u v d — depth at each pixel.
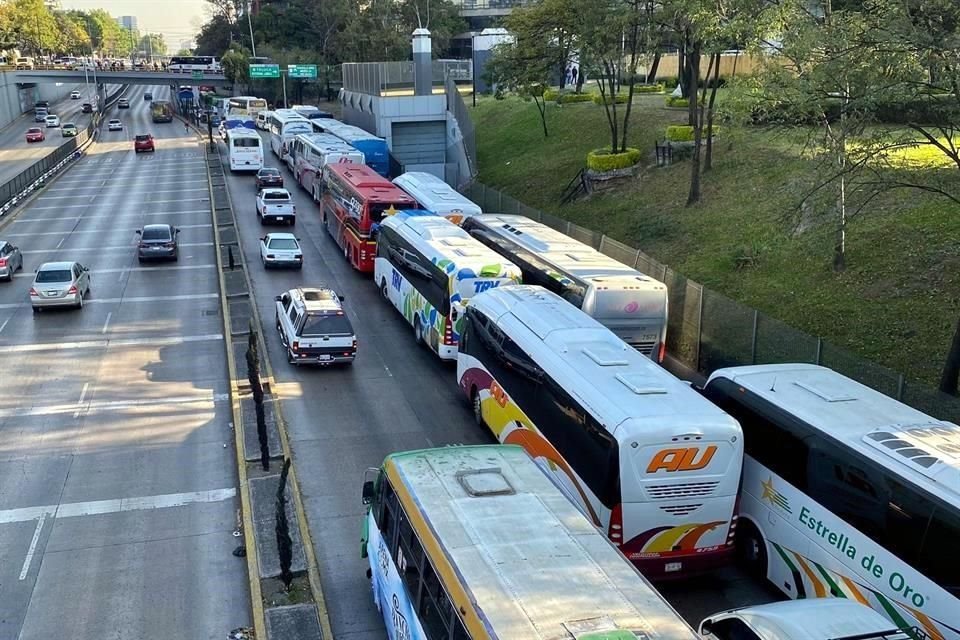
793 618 10.36
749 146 35.31
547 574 8.81
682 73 47.53
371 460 18.41
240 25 126.31
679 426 13.01
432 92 54.69
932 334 20.27
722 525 13.50
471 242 25.98
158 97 171.88
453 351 23.72
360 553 14.61
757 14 23.00
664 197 35.12
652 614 8.22
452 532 9.58
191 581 13.93
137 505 16.48
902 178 18.94
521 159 50.22
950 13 15.49
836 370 18.66
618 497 12.98
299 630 12.20
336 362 23.92
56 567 14.28
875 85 16.27
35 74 120.12
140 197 53.44
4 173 70.69
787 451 13.73
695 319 24.19
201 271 35.34
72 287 29.09
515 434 17.50
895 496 11.70
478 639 8.02
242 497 16.39
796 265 25.61
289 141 61.84
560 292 22.55
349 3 110.88
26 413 20.91
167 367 24.30
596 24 36.62
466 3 116.56
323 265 36.28
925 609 11.14
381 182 36.72
